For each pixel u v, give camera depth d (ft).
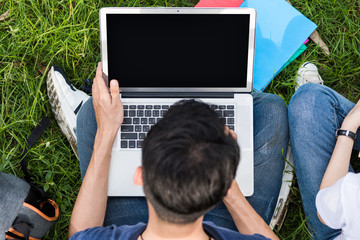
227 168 2.28
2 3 6.06
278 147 4.93
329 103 5.03
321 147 4.90
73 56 6.04
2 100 5.90
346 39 6.07
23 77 5.92
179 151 2.19
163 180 2.23
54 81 5.74
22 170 5.87
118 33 4.54
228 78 4.66
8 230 4.80
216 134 2.27
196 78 4.66
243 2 5.93
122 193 4.71
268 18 5.90
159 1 6.14
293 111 5.05
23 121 5.78
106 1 6.12
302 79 5.91
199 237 2.79
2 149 5.87
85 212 4.34
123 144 4.66
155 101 4.69
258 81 5.82
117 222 4.73
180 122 2.28
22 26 5.99
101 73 4.48
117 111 4.45
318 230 4.83
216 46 4.58
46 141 5.89
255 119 5.00
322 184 4.65
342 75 6.05
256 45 5.86
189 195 2.25
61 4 6.05
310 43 6.10
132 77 4.67
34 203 5.10
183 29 4.55
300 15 5.90
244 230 4.31
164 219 2.50
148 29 4.54
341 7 6.05
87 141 4.93
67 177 5.85
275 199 4.88
